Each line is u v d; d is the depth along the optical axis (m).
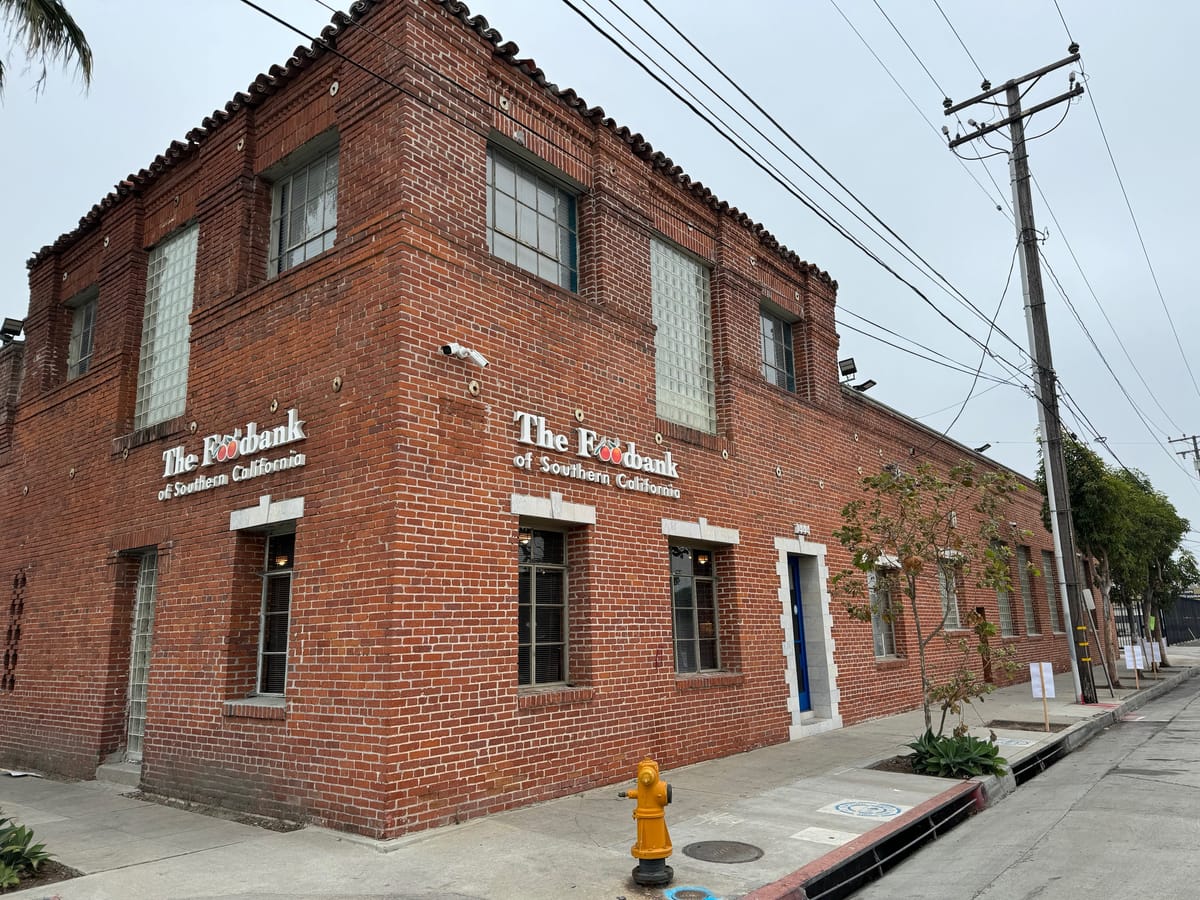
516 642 8.51
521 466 8.94
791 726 12.75
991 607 21.80
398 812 7.13
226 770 8.70
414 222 8.27
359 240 8.54
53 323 13.81
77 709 11.27
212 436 9.84
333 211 9.66
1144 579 27.64
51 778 11.23
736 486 12.59
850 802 8.49
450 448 8.20
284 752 8.10
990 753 10.00
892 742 12.44
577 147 10.84
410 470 7.79
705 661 11.96
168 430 10.54
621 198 11.27
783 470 13.94
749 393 13.38
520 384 9.13
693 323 12.86
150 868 6.45
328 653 7.89
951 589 10.89
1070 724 14.34
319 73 9.62
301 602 8.27
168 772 9.41
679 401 12.22
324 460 8.39
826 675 13.97
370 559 7.70
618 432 10.44
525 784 8.33
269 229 10.53
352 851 6.81
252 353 9.57
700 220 13.10
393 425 7.78
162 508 10.44
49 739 11.66
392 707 7.24
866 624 15.32
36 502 13.12
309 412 8.68
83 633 11.48
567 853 6.69
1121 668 30.45
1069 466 23.58
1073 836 7.45
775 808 8.26
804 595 14.38
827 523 14.98
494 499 8.57
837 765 10.58
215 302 10.21
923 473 10.93
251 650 9.17
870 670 15.20
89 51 8.14
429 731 7.50
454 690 7.79
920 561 10.60
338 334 8.55
